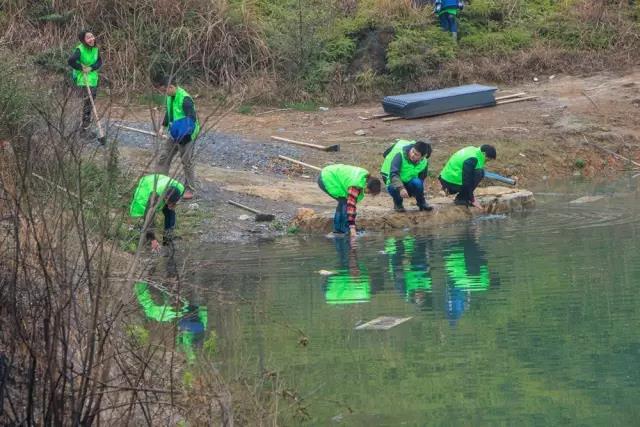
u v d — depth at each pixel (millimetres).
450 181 44500
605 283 29875
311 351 24312
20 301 16766
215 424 17859
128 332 19094
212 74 67812
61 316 16250
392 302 28984
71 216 17453
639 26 73875
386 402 20703
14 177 17203
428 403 20625
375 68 69938
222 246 39219
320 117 64000
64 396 16453
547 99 65062
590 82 67875
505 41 72938
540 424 19266
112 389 17547
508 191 47062
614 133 59094
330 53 70375
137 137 50406
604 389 21094
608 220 40969
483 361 23234
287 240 40500
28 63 36562
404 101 62156
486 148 43812
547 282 30406
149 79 23094
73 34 64750
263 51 68875
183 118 39688
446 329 25969
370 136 59344
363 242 39344
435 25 73125
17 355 16688
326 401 20812
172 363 17719
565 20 74688
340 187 41094
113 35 63625
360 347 24609
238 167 52281
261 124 62094
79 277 17125
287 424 19609
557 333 25125
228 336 25594
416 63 69062
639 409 19891
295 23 69750
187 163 19141
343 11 74500
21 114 25969
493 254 35281
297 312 28156
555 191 50938
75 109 20688
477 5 74750
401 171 43219
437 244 37969
